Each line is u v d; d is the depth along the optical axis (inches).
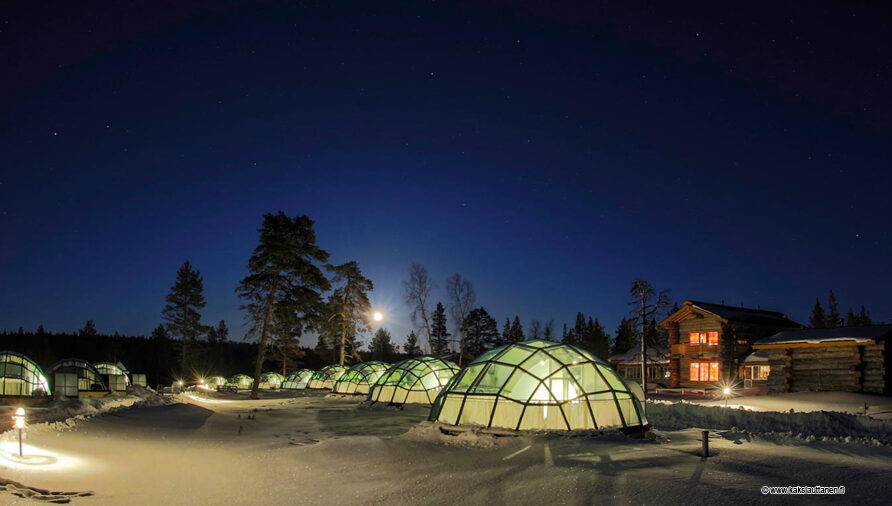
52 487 384.8
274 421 902.4
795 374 1413.6
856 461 430.0
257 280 1701.5
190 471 472.4
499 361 701.9
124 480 428.1
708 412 845.2
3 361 1072.8
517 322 3506.4
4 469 405.7
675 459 438.3
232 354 4205.2
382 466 476.1
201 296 2768.2
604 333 3294.8
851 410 1020.5
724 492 332.2
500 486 381.4
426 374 1246.3
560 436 585.6
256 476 452.4
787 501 313.1
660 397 1462.8
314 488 406.9
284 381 2571.4
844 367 1325.0
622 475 382.6
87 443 571.2
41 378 1136.8
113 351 3304.6
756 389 1515.7
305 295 1720.0
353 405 1311.5
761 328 1835.6
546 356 687.7
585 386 661.9
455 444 568.7
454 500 355.9
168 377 3265.3
